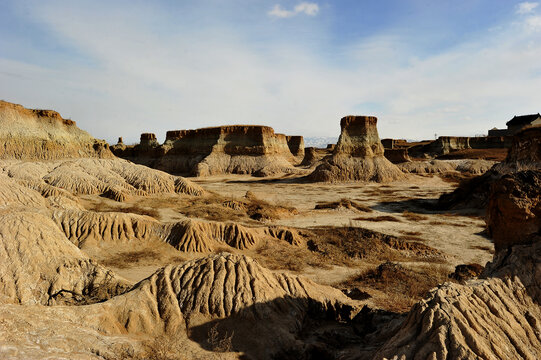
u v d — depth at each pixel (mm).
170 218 31828
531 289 7734
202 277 10148
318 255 21938
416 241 26406
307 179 71688
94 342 7461
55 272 12102
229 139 95188
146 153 108812
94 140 76312
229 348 8320
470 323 6371
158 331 8852
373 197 50938
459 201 42250
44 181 41469
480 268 18375
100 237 20625
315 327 10430
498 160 86938
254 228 24375
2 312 7078
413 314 6926
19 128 62281
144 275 17156
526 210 8445
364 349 8469
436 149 116750
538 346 6703
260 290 10000
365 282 16594
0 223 12570
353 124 74062
